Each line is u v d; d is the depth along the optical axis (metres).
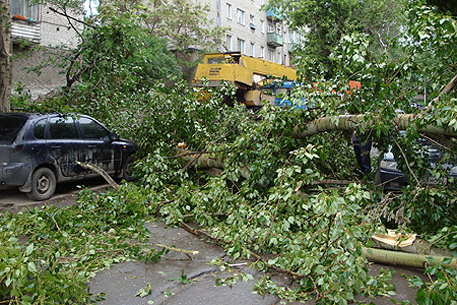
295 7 26.89
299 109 5.66
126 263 4.20
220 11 34.94
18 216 5.15
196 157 7.21
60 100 8.27
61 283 3.03
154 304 3.29
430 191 4.84
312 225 4.77
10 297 2.92
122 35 9.01
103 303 3.30
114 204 5.67
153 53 21.69
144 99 9.21
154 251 4.24
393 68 5.88
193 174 7.69
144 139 8.00
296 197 4.69
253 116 7.33
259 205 5.05
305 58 6.66
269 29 43.97
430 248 4.09
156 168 7.31
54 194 7.82
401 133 6.16
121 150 9.02
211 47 30.05
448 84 5.25
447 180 5.45
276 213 4.54
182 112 7.71
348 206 3.17
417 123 4.82
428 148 5.66
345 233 3.15
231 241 4.59
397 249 4.29
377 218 4.97
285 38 47.09
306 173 5.11
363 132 5.46
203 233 5.13
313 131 5.82
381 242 4.36
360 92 6.17
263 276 3.79
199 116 7.96
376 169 7.27
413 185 5.28
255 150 5.88
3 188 8.33
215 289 3.60
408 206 4.96
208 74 18.39
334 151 6.84
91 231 5.03
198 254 4.50
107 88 9.12
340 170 6.90
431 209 4.86
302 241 4.04
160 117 7.82
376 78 6.01
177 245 4.82
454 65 5.57
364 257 3.17
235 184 6.34
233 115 7.52
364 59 5.98
